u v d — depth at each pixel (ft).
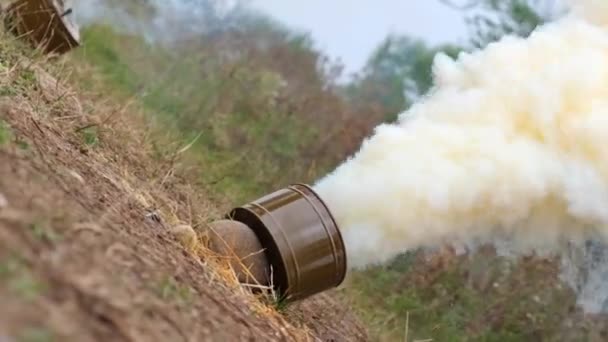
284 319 20.17
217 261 20.40
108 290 10.61
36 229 11.00
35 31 31.22
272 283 20.98
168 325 11.32
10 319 8.61
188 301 13.24
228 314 15.26
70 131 24.26
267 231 21.06
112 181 21.12
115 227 14.98
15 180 12.85
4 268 9.41
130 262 12.67
